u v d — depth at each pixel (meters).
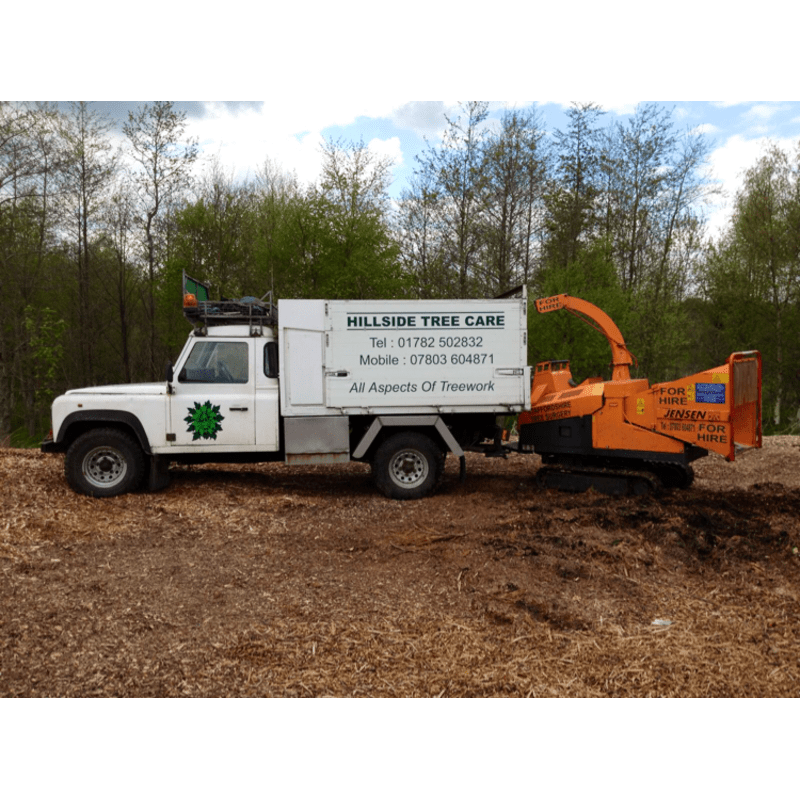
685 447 7.04
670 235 24.19
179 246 24.14
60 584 4.83
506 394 7.57
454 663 3.77
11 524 5.96
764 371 27.78
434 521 6.66
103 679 3.56
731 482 8.80
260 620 4.29
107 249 26.66
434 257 22.52
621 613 4.42
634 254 24.53
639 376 23.88
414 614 4.41
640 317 23.05
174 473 8.76
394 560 5.47
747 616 4.39
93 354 27.41
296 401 7.42
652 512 6.39
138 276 27.28
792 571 5.16
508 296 8.06
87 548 5.67
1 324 24.09
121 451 7.34
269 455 7.88
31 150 21.95
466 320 7.54
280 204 23.11
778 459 10.55
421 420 7.55
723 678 3.62
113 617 4.29
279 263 22.23
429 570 5.22
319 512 6.95
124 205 24.91
